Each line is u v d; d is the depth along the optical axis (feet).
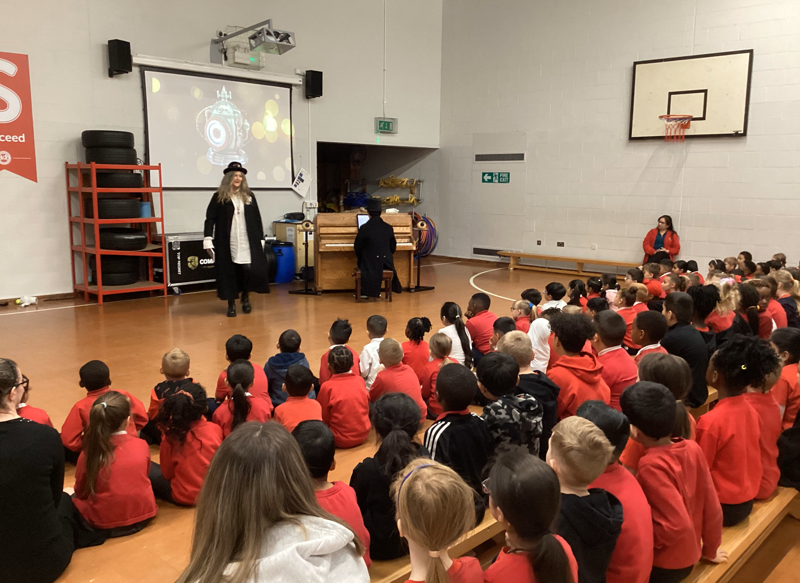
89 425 7.43
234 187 20.08
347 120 32.30
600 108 30.60
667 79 28.25
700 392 10.82
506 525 4.24
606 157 30.68
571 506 5.19
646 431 6.23
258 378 10.03
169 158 25.68
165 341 17.07
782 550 9.38
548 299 15.97
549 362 12.12
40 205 22.67
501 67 34.04
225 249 20.15
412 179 38.50
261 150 28.71
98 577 6.78
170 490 8.42
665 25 28.12
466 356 12.11
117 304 22.59
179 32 25.53
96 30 23.30
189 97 25.95
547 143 32.76
